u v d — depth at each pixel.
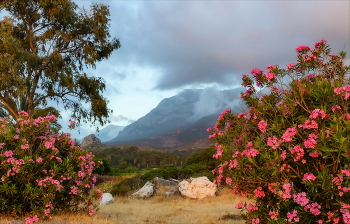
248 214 5.31
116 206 11.21
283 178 4.64
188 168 20.36
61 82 25.72
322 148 4.20
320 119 4.47
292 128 4.54
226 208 10.67
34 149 8.34
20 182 7.46
